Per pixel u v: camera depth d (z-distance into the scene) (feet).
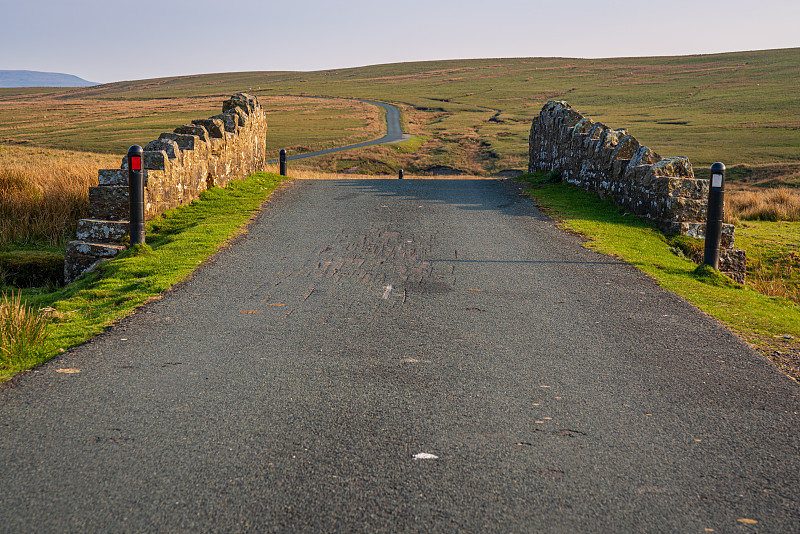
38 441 12.26
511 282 25.86
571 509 10.40
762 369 17.01
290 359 17.02
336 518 10.01
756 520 10.23
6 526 9.66
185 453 11.89
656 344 18.88
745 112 278.46
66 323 20.21
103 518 9.91
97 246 32.50
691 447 12.60
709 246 30.53
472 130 277.03
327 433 12.80
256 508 10.23
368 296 23.47
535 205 46.50
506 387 15.42
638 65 552.00
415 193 51.62
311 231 35.63
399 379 15.74
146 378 15.55
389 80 566.77
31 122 305.53
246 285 24.73
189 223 37.63
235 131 54.75
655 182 39.37
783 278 37.14
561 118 63.72
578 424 13.51
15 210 41.81
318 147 236.22
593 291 24.84
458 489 10.89
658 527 9.99
